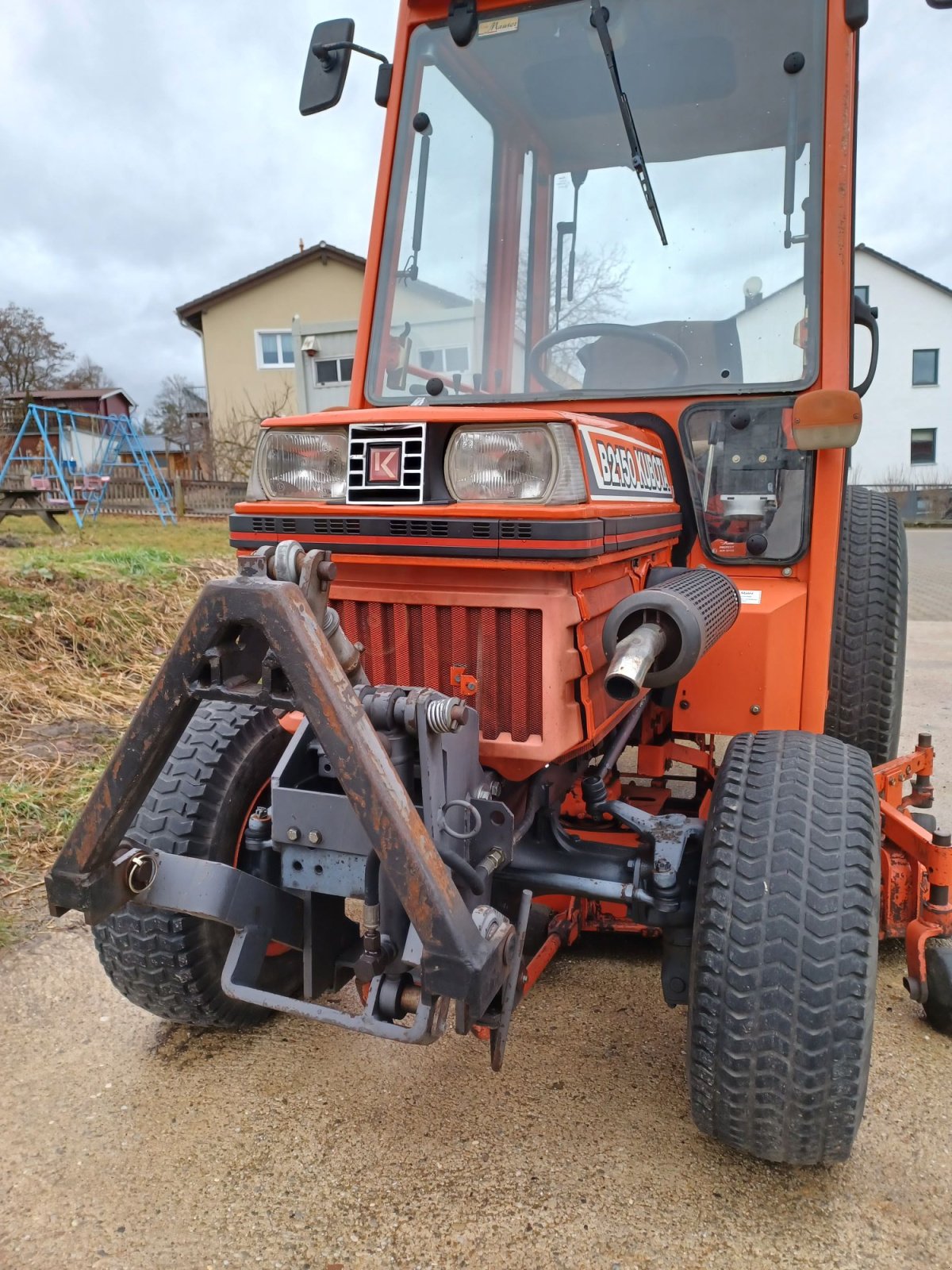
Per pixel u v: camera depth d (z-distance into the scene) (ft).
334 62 9.46
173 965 7.11
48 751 13.99
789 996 5.64
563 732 6.13
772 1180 6.31
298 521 6.47
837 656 10.52
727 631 8.20
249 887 6.26
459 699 5.73
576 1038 7.93
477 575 6.09
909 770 10.34
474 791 6.00
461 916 5.07
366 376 9.50
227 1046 7.88
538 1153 6.56
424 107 9.41
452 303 9.59
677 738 11.15
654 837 6.74
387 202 9.39
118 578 21.45
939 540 69.10
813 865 5.82
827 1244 5.78
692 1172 6.38
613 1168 6.40
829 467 8.40
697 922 6.02
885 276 93.35
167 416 129.90
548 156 9.52
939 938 8.20
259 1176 6.36
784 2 8.46
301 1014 5.84
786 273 8.70
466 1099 7.14
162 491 59.06
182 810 6.88
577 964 9.21
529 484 5.93
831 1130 5.77
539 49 9.09
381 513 6.15
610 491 6.61
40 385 139.85
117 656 18.26
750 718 8.40
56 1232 5.90
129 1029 8.13
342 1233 5.88
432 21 9.18
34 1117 6.97
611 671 5.28
